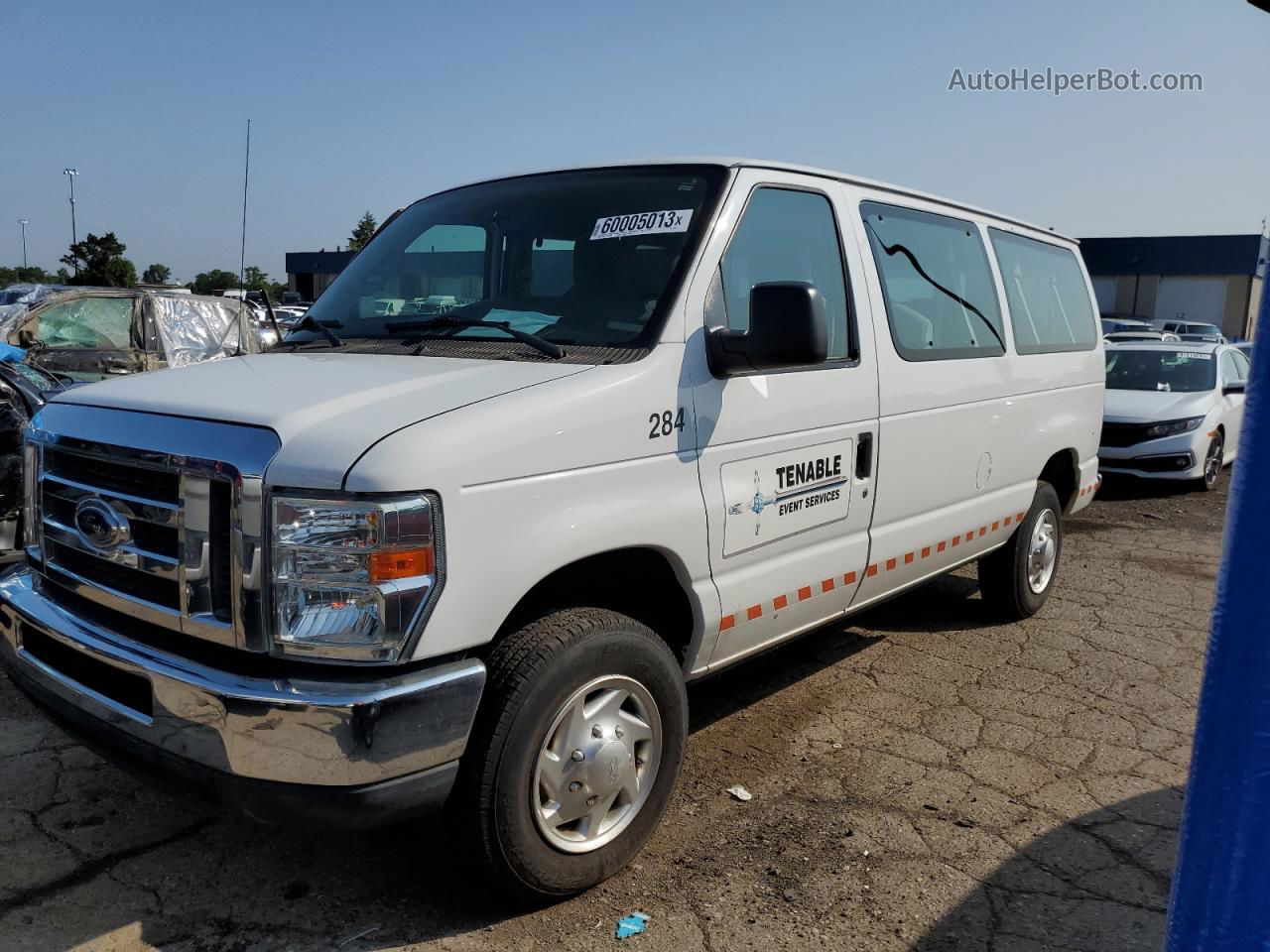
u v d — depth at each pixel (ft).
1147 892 10.65
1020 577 18.95
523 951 9.29
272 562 8.13
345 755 7.98
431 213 13.75
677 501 10.37
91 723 9.23
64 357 32.50
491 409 8.86
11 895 9.89
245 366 10.84
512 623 9.78
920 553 14.85
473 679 8.56
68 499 9.78
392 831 11.35
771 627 12.16
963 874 10.85
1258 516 5.71
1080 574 24.35
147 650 8.79
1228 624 5.87
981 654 18.03
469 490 8.45
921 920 10.00
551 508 9.12
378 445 8.16
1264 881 5.89
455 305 12.10
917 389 14.16
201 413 8.87
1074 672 17.19
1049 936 9.84
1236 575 5.81
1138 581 23.76
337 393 9.14
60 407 10.27
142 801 11.82
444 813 9.20
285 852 10.86
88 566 9.68
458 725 8.51
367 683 8.12
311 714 7.91
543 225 12.15
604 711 9.90
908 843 11.44
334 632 8.04
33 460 10.43
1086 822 12.07
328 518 7.98
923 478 14.55
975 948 9.59
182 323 36.42
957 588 22.36
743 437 11.18
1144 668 17.48
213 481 8.38
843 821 11.89
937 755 13.80
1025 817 12.14
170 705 8.46
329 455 8.11
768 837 11.46
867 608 14.52
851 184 13.78
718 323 11.03
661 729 10.49
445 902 10.02
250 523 8.15
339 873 10.50
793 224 12.48
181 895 10.01
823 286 12.76
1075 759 13.82
